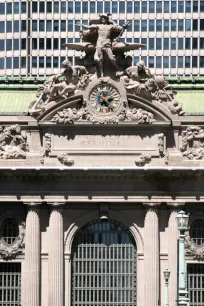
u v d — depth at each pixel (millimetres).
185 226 124188
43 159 165750
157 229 165000
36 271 164750
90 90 165750
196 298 166000
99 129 166125
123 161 165750
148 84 165125
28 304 164500
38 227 165250
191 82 173625
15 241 166125
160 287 164875
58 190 165125
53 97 166000
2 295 166125
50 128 166125
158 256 164875
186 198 165000
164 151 165625
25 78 174500
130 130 166250
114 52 167125
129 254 166750
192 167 164375
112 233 167125
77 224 166000
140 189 165125
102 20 167000
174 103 166000
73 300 166625
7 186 165250
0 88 173875
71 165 165625
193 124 166000
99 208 165875
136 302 166000
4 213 166250
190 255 165875
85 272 166875
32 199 165000
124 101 165625
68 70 165625
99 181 165375
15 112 170875
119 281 166625
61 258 165125
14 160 165750
